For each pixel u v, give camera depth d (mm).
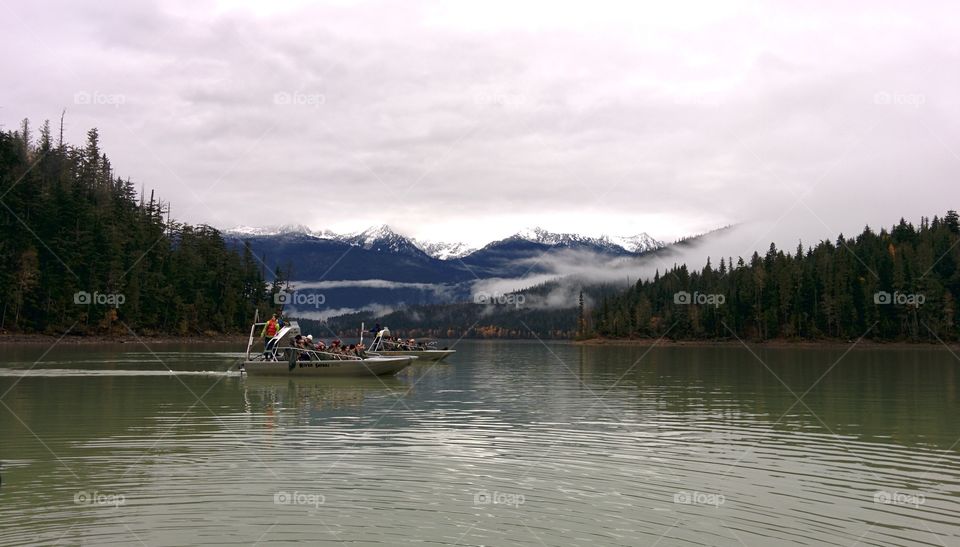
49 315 103438
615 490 16500
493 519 14172
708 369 63500
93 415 28031
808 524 14148
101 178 144125
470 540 12984
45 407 30297
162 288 123562
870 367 67625
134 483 16750
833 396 37625
